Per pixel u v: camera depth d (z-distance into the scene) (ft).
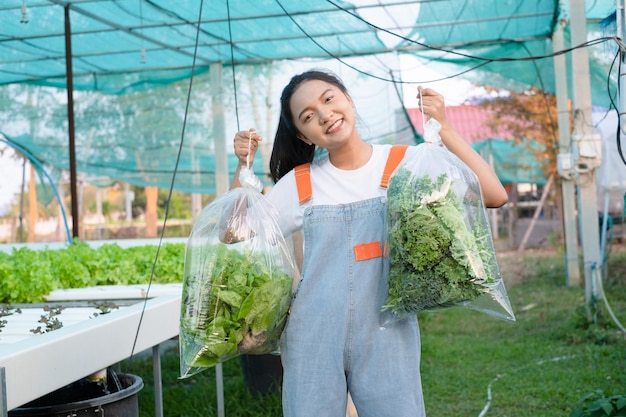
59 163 36.73
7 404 7.20
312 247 7.89
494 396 17.69
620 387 17.10
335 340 7.61
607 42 14.89
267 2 24.06
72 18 25.27
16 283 13.89
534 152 50.29
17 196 67.31
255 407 16.55
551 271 40.24
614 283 32.83
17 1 23.09
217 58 33.65
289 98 7.98
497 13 26.86
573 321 25.27
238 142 8.68
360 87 34.30
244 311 7.56
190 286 7.88
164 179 37.32
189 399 17.43
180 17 25.72
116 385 10.14
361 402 7.72
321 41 30.68
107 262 16.94
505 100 48.34
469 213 7.75
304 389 7.66
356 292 7.63
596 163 25.48
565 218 33.17
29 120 35.81
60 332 8.71
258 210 8.20
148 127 36.29
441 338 25.46
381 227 7.79
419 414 7.65
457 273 7.22
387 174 8.01
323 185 8.18
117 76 35.12
